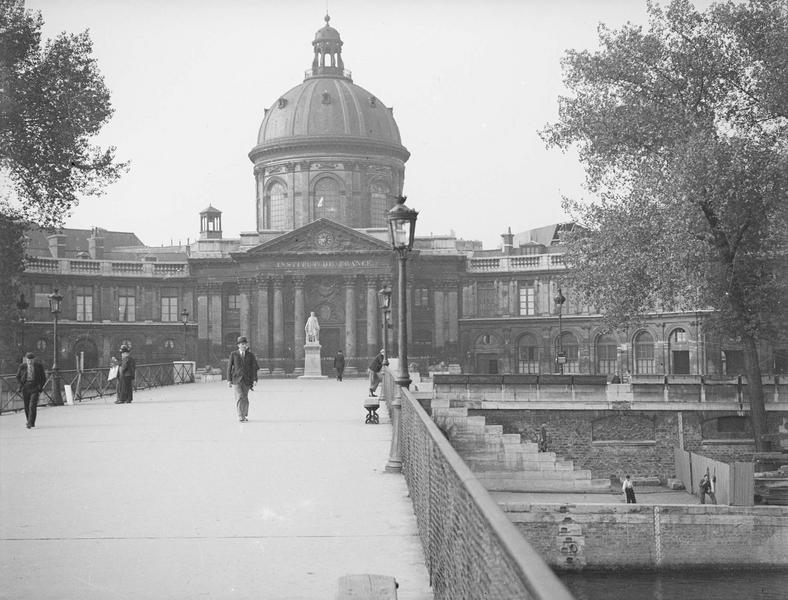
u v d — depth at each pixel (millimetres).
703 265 35219
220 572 9820
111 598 8875
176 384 59062
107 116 37531
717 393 43219
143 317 85188
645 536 25938
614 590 25312
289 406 34719
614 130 36750
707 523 25781
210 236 90000
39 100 35844
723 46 36062
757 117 36219
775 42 34719
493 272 84125
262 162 90062
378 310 79750
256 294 80750
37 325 79688
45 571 9898
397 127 92562
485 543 5289
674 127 36000
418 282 84125
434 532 9180
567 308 81375
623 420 43219
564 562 25719
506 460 36844
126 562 10281
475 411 42562
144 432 24188
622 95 37438
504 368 83250
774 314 36875
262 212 90062
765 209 34812
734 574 25797
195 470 17062
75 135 36719
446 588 7988
